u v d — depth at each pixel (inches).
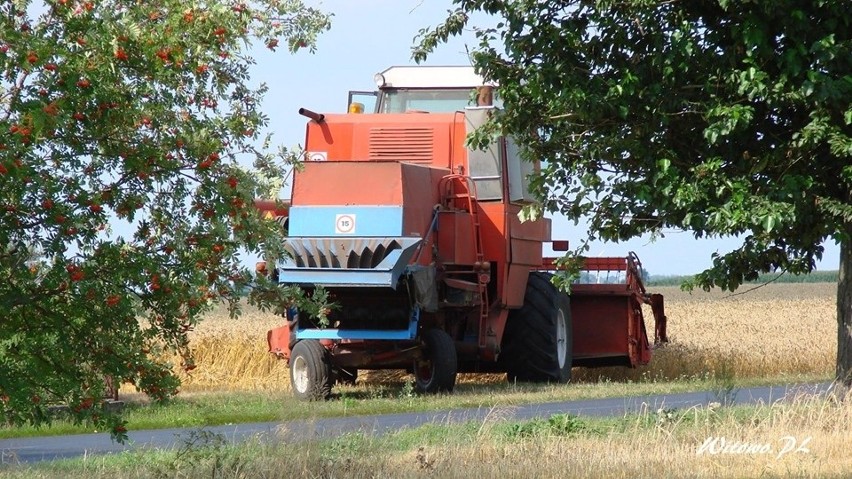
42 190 548.1
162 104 585.6
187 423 1151.0
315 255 1364.4
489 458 773.9
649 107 907.4
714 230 897.5
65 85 542.3
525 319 1567.4
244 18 607.2
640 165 922.1
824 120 857.5
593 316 1737.2
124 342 599.5
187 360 622.8
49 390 584.7
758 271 979.3
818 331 2837.1
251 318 2662.4
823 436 857.5
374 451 794.8
